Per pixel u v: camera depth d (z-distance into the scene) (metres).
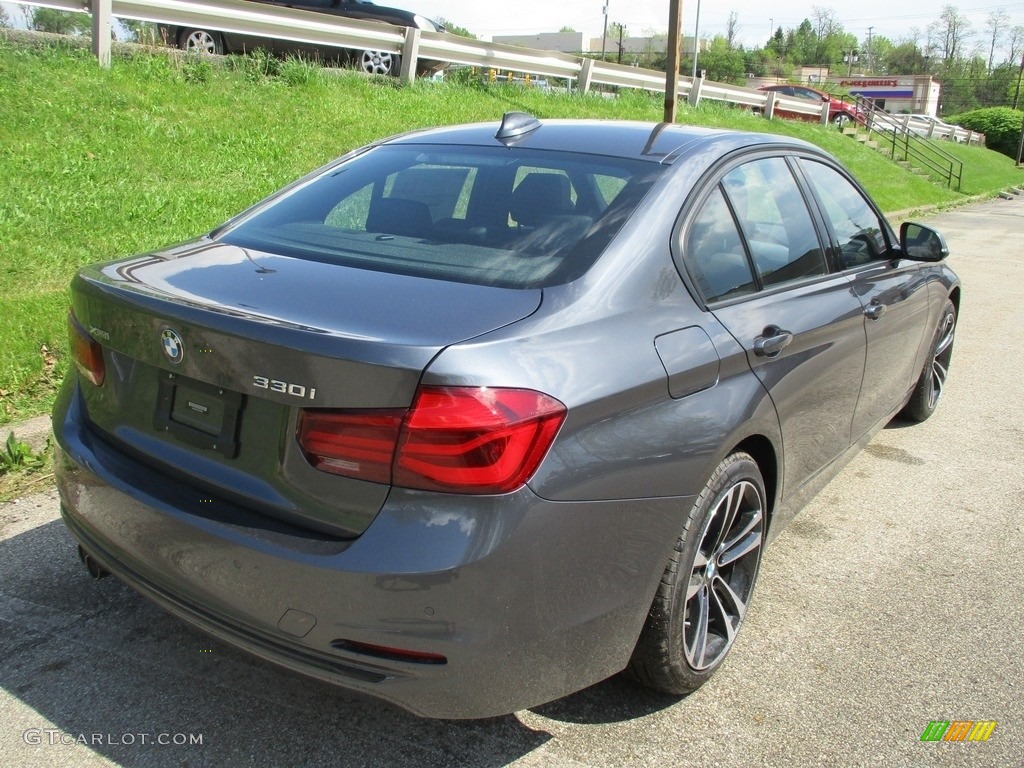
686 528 2.52
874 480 4.66
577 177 2.93
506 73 16.11
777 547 3.89
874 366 3.93
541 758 2.53
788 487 3.29
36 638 2.95
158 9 9.59
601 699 2.79
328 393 2.07
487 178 3.02
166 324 2.30
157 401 2.44
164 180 7.50
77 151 7.41
